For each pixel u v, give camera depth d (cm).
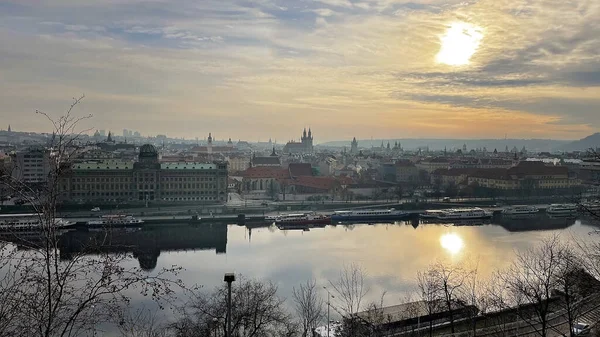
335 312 11969
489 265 16688
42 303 3162
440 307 10200
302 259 18838
